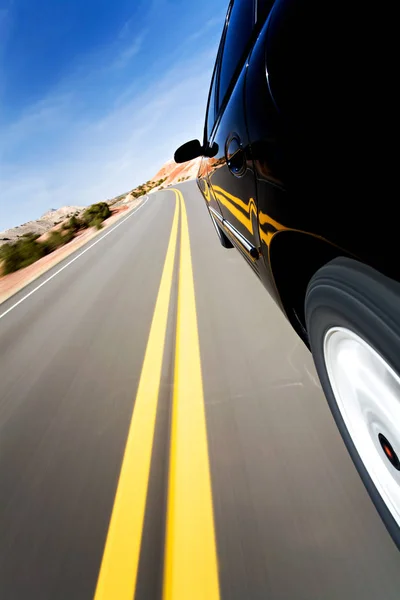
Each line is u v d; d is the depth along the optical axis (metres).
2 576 1.10
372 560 0.90
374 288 0.77
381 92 0.61
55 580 1.05
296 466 1.24
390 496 0.92
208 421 1.59
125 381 2.14
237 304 2.85
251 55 1.28
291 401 1.59
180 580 0.96
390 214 0.66
